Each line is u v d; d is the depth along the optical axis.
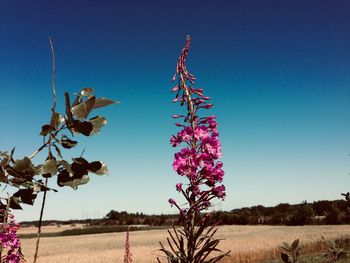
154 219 116.75
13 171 2.08
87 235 81.50
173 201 3.38
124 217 127.69
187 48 3.88
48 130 2.23
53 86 2.22
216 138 3.61
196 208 3.30
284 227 64.56
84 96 2.39
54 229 119.81
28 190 2.28
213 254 27.59
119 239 61.28
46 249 45.94
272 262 24.39
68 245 53.16
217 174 3.34
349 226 52.94
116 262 28.47
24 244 56.53
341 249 7.62
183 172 3.37
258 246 32.69
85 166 2.26
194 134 3.54
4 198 2.27
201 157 3.38
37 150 2.22
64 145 2.27
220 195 3.33
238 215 85.06
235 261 25.88
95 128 2.35
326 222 60.16
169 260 3.27
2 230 2.50
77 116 2.26
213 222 3.27
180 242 3.30
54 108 2.22
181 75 3.83
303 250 27.14
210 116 3.67
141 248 38.22
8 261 2.53
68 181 2.23
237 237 46.62
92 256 33.72
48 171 2.14
